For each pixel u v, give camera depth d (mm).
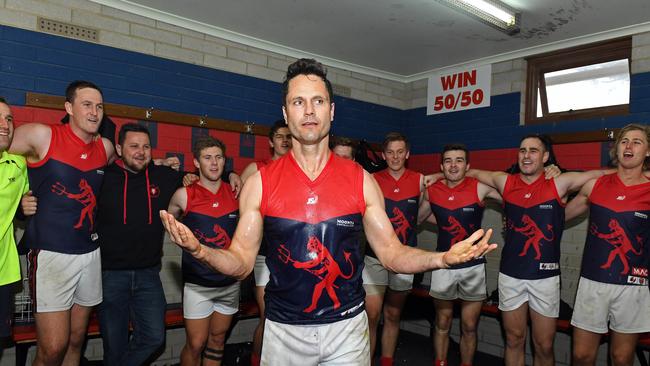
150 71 4188
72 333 2922
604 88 4422
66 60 3766
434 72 5730
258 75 4871
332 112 1721
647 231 3117
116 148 3475
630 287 3086
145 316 3240
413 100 6000
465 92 5426
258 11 4090
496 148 5133
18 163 2611
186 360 3270
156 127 4238
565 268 4496
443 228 4000
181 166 4383
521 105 4957
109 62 3971
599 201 3240
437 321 3973
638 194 3115
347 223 1666
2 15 3512
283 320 1695
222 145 3412
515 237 3588
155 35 4211
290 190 1660
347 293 1704
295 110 1629
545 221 3479
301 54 5117
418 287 5234
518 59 4977
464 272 3799
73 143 2783
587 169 4453
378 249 1731
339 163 1725
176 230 1396
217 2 3914
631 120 4164
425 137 5840
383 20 4215
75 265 2766
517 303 3539
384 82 5910
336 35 4633
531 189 3564
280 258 1674
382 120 5891
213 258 1517
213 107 4566
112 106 3957
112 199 3154
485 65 5242
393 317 4039
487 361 4699
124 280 3180
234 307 3369
